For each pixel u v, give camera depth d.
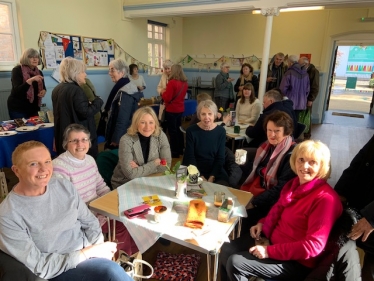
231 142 3.32
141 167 1.97
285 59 5.85
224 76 5.43
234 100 5.71
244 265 1.33
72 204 1.34
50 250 1.25
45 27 4.34
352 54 16.58
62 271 1.22
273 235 1.50
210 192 1.70
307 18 6.05
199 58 7.50
